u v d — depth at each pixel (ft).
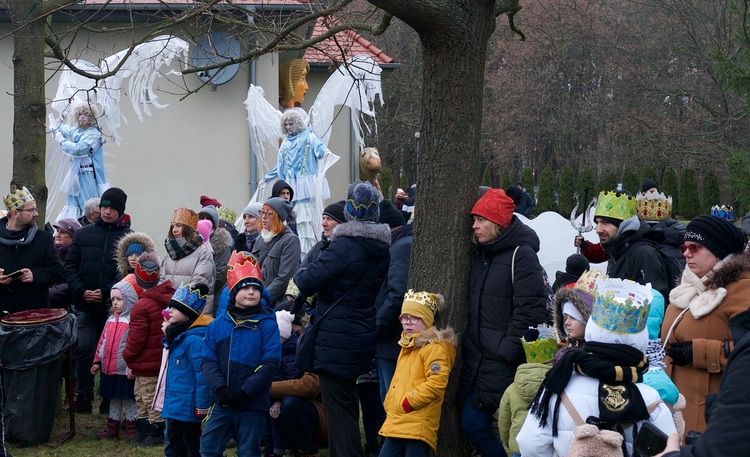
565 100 114.62
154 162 43.04
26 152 24.89
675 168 137.69
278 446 20.38
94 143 35.86
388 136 112.98
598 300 12.15
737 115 89.40
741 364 7.58
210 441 17.87
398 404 16.14
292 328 21.45
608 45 105.91
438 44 16.15
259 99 40.93
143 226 43.14
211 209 26.50
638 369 11.93
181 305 18.74
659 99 101.14
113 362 22.31
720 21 88.84
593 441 11.20
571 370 12.01
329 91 40.96
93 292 24.29
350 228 18.26
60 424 23.84
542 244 29.27
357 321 18.21
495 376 16.31
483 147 119.03
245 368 17.49
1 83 43.14
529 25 109.09
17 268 22.66
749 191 67.31
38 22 24.54
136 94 38.40
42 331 21.63
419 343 16.06
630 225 18.79
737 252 14.84
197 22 22.94
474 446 17.11
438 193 16.62
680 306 15.30
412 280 16.97
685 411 14.89
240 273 17.71
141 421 21.75
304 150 36.83
